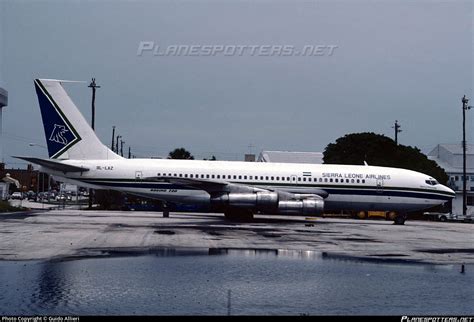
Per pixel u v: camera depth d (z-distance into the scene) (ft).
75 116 153.38
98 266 62.90
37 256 69.05
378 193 160.66
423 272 64.95
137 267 62.95
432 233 128.26
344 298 49.70
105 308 43.70
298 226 137.28
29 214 169.89
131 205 253.03
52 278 55.06
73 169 151.02
